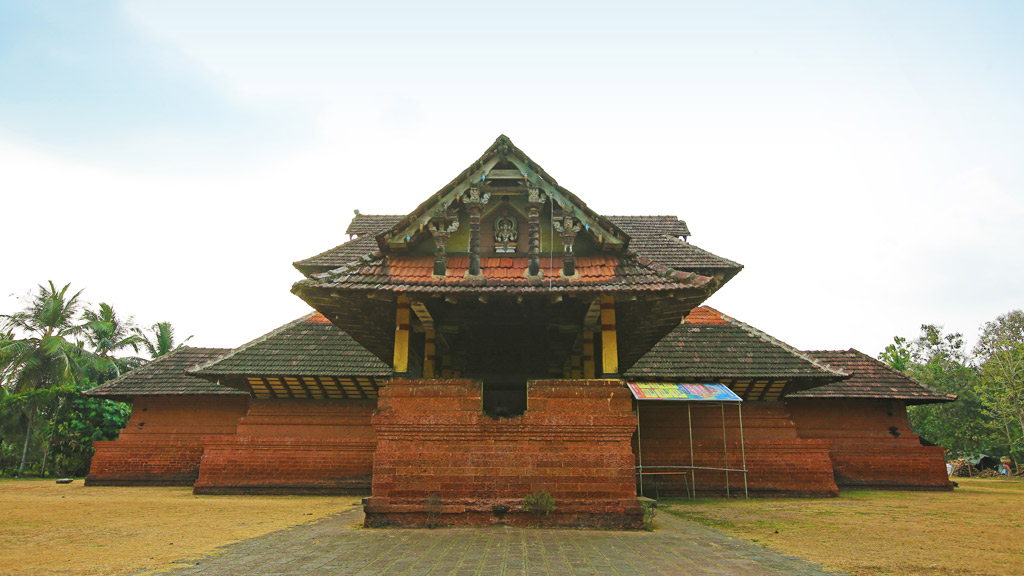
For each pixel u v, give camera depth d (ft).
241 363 56.95
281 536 27.37
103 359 116.57
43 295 111.96
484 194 34.06
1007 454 150.71
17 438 96.37
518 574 18.80
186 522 33.71
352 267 32.50
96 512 38.99
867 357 69.97
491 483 29.63
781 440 54.70
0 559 22.12
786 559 22.68
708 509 43.45
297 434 57.47
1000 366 138.72
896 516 39.01
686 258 60.13
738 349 58.44
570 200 33.55
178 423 64.90
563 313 37.04
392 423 30.35
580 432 30.07
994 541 28.45
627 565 20.40
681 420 55.72
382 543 24.58
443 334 40.24
